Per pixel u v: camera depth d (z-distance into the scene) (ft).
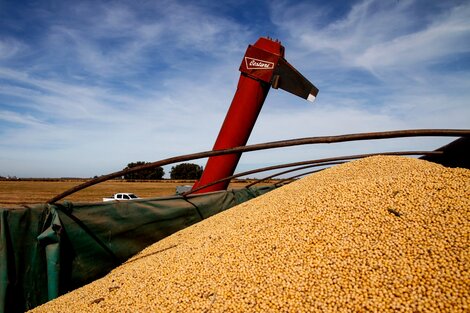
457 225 7.56
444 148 15.94
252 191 25.26
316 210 9.95
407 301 6.19
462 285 6.14
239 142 21.65
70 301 9.92
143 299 8.64
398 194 9.43
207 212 19.72
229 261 9.02
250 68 20.75
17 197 76.79
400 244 7.54
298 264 7.95
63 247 11.34
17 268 9.95
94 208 12.79
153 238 15.74
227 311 7.18
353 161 19.34
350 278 7.08
